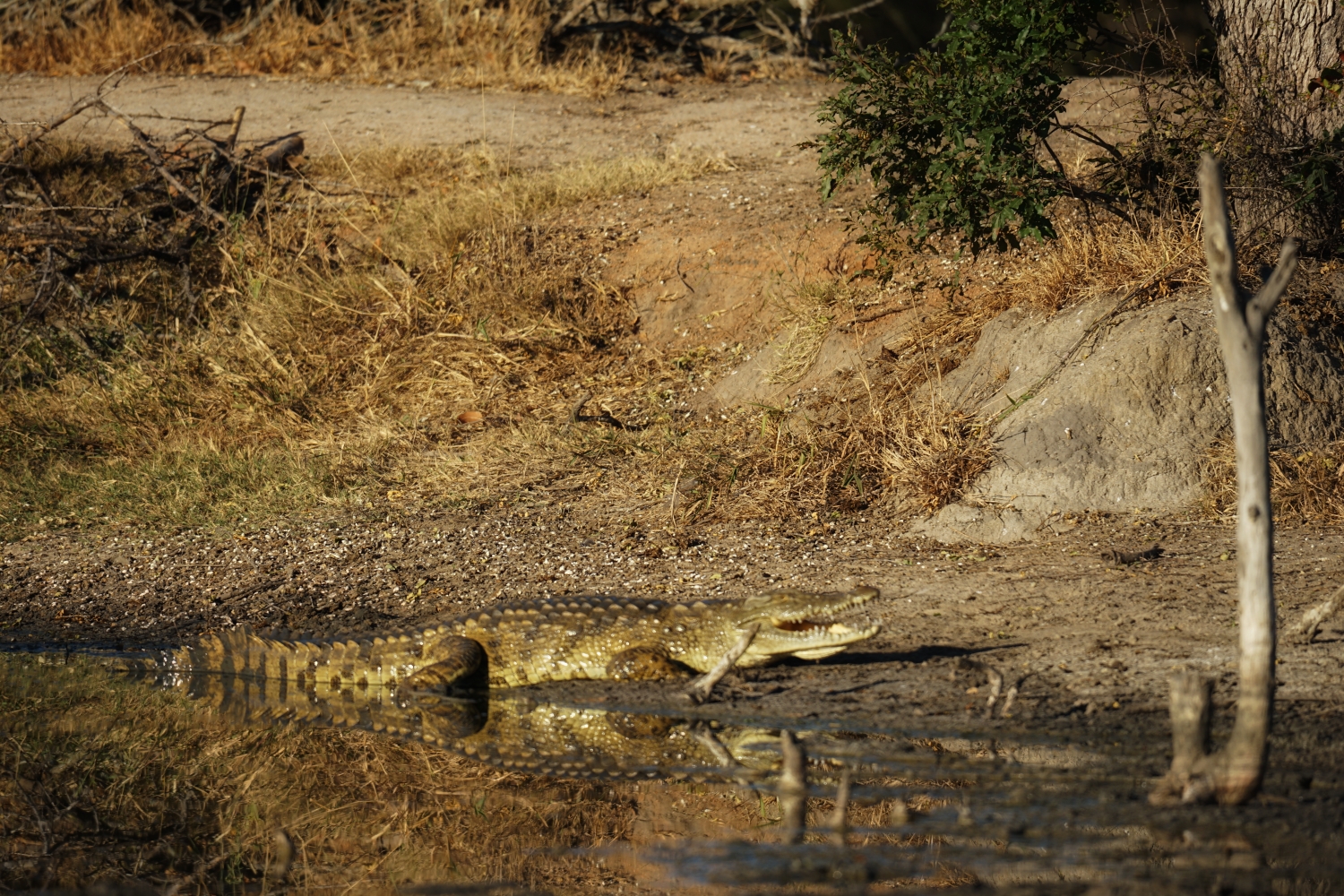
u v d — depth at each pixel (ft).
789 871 22.63
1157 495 43.55
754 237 64.59
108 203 74.59
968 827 23.85
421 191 76.43
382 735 33.12
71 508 53.06
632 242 67.62
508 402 59.88
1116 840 22.95
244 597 43.65
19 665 39.14
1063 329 48.29
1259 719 22.00
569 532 47.09
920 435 47.88
